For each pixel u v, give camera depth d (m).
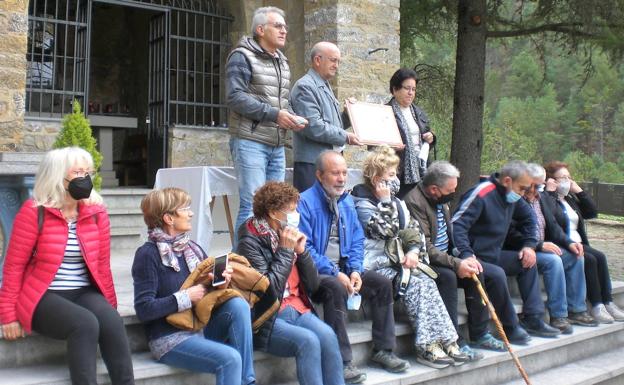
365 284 4.02
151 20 8.70
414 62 13.10
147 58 11.04
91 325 2.93
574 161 29.53
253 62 4.36
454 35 11.76
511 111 36.78
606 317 5.57
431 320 4.14
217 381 3.14
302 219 3.96
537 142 36.28
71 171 3.10
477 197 4.89
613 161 36.34
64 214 3.14
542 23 10.63
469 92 10.29
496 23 10.82
